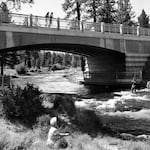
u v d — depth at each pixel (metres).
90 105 17.97
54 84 37.56
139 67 28.23
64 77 53.81
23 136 7.35
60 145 6.84
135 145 8.28
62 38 23.45
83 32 24.75
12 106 10.20
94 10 41.69
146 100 19.00
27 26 21.45
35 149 6.28
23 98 11.54
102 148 7.59
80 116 13.20
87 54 34.41
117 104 17.92
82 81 36.53
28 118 10.42
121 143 8.61
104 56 32.47
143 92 22.42
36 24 21.98
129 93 22.64
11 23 20.73
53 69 95.75
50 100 15.40
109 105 17.78
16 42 20.89
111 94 23.12
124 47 27.39
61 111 13.46
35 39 21.89
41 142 7.11
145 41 28.92
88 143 8.13
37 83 38.59
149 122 12.95
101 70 33.59
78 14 41.31
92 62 36.72
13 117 10.09
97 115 14.59
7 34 20.45
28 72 73.69
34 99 12.18
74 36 24.23
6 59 39.62
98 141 8.70
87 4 41.66
